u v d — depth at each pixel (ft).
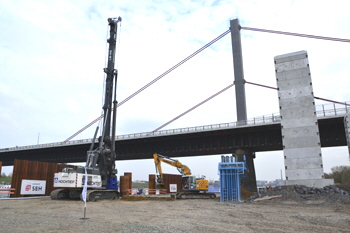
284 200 78.23
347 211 57.21
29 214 52.90
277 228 38.17
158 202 88.89
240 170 90.63
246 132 177.47
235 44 255.09
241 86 240.32
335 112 140.46
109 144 107.14
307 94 104.22
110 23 119.14
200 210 61.87
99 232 34.58
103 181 99.25
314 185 96.43
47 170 108.37
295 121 103.91
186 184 113.19
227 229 37.11
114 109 109.50
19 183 96.78
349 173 263.29
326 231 36.22
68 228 37.47
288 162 101.76
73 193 92.99
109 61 114.42
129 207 70.28
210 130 176.24
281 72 109.91
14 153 256.93
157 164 127.24
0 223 41.11
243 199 95.30
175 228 37.35
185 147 198.49
